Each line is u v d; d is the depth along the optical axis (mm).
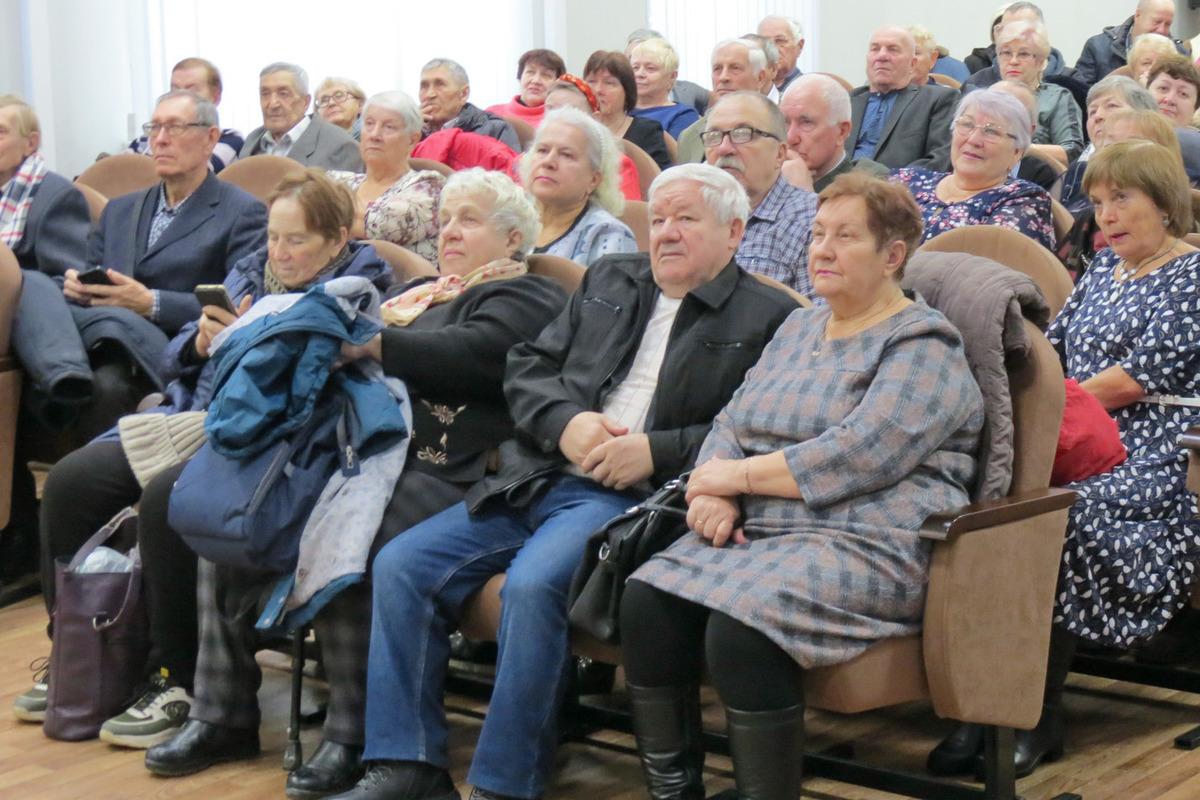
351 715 2467
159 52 6254
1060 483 2586
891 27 5359
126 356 3568
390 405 2559
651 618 2117
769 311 2449
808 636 1993
